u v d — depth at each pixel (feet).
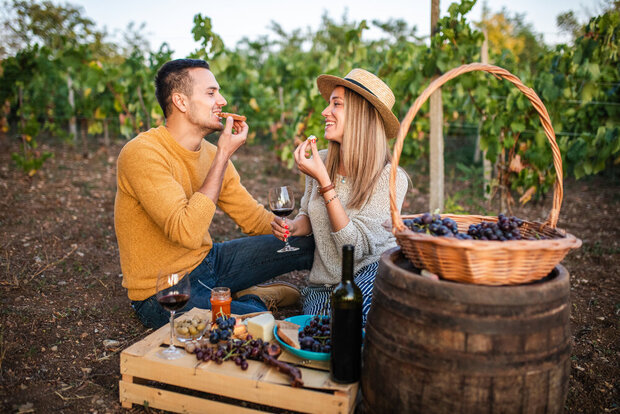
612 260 12.49
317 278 8.29
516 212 18.07
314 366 5.82
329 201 7.41
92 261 11.48
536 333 4.67
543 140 15.78
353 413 5.65
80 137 34.27
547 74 15.92
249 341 6.04
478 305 4.61
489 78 16.03
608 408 6.45
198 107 7.23
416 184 22.38
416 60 18.78
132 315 8.80
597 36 15.69
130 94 24.29
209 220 6.97
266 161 28.50
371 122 7.77
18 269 10.46
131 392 6.06
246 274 8.71
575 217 17.47
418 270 5.58
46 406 6.07
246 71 28.25
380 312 5.21
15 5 39.81
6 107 24.66
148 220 7.36
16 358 7.07
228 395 5.63
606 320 9.08
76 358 7.26
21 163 18.92
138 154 6.92
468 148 30.63
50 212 15.16
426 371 4.78
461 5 14.23
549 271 5.13
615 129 15.40
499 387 4.63
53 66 22.21
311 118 18.49
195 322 6.42
